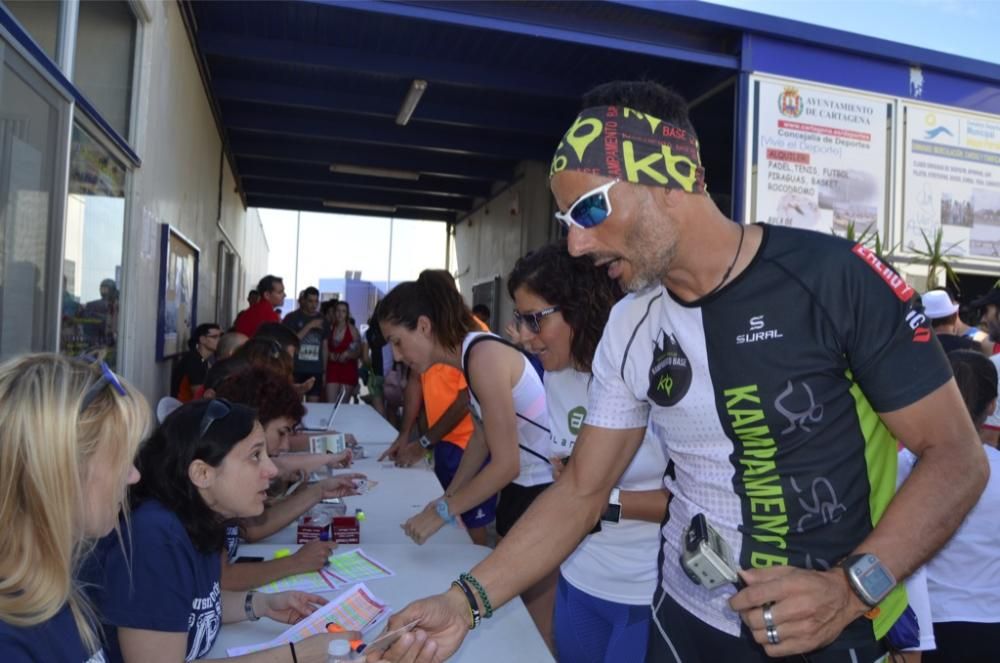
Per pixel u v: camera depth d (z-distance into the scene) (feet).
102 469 3.26
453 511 6.81
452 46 22.15
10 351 7.36
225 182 33.60
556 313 6.41
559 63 22.99
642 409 4.50
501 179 36.88
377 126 30.53
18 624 2.95
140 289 13.99
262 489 4.94
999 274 23.26
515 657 4.84
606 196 3.54
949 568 6.23
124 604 4.20
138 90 13.71
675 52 19.84
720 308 3.72
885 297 3.45
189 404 4.93
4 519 2.93
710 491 4.03
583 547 6.18
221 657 4.83
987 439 8.36
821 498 3.65
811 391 3.57
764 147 20.48
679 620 4.39
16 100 7.20
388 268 64.95
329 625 5.02
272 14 20.47
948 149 22.43
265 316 24.27
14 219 7.32
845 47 20.79
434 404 11.43
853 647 3.73
